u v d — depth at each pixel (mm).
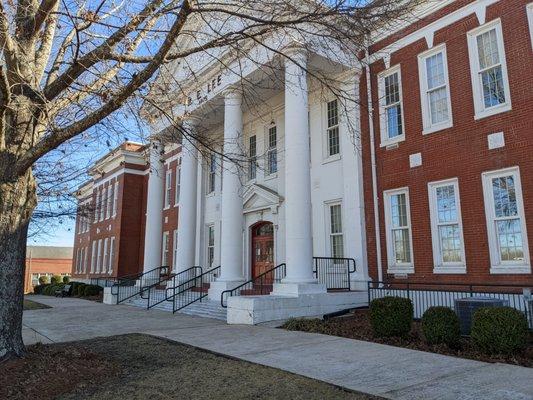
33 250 68000
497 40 12719
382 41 15828
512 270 11711
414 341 9477
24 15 7258
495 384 6059
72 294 31625
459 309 10109
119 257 34625
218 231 24250
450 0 13961
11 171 7121
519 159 11898
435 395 5578
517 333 7902
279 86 17188
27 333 11734
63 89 7832
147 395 5793
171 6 7562
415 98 14711
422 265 13914
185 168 22141
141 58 7672
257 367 7184
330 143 17812
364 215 15867
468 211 12883
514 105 12141
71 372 6754
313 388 5969
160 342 9688
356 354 8164
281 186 19719
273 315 12609
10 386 6008
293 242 14047
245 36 7582
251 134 22031
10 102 6805
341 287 15898
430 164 14055
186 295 19516
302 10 8234
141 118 9016
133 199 35906
